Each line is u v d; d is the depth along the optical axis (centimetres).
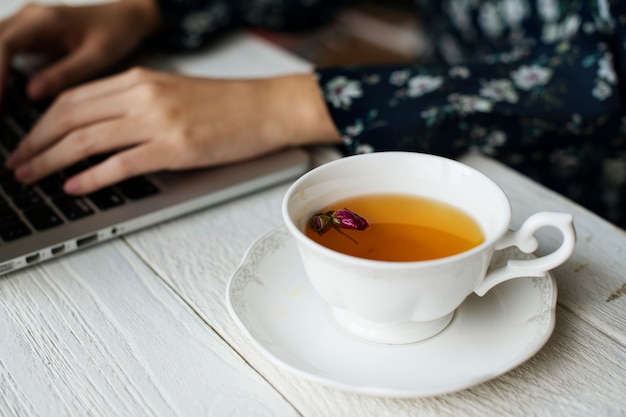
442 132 58
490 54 91
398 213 41
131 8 77
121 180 54
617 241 48
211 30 79
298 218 40
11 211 51
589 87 60
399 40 168
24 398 38
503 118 59
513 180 55
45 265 47
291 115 58
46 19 73
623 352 40
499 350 39
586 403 37
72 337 42
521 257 46
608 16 63
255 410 38
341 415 37
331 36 158
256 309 41
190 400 38
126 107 58
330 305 42
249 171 55
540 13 80
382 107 58
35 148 58
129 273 47
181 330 42
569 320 42
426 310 38
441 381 37
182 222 51
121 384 39
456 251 39
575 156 66
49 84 69
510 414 37
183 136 55
